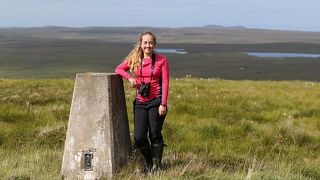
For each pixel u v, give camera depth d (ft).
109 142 26.12
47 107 55.47
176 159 31.37
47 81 84.23
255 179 26.66
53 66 396.98
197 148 37.99
